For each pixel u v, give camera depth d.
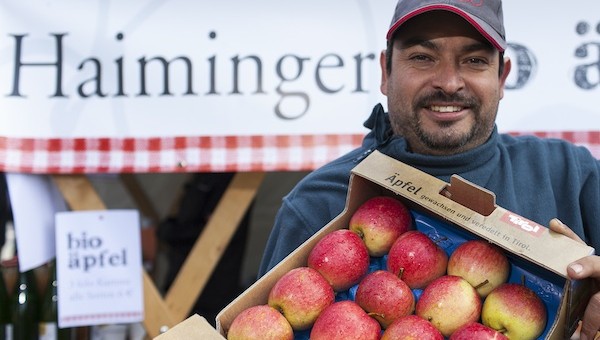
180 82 2.77
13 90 2.76
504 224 1.42
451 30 1.64
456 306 1.43
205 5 2.74
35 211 2.86
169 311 2.93
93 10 2.74
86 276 2.88
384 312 1.44
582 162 1.83
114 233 2.88
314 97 2.77
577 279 1.31
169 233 3.70
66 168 2.79
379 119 1.89
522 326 1.39
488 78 1.68
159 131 2.78
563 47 2.72
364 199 1.66
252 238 4.31
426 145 1.72
